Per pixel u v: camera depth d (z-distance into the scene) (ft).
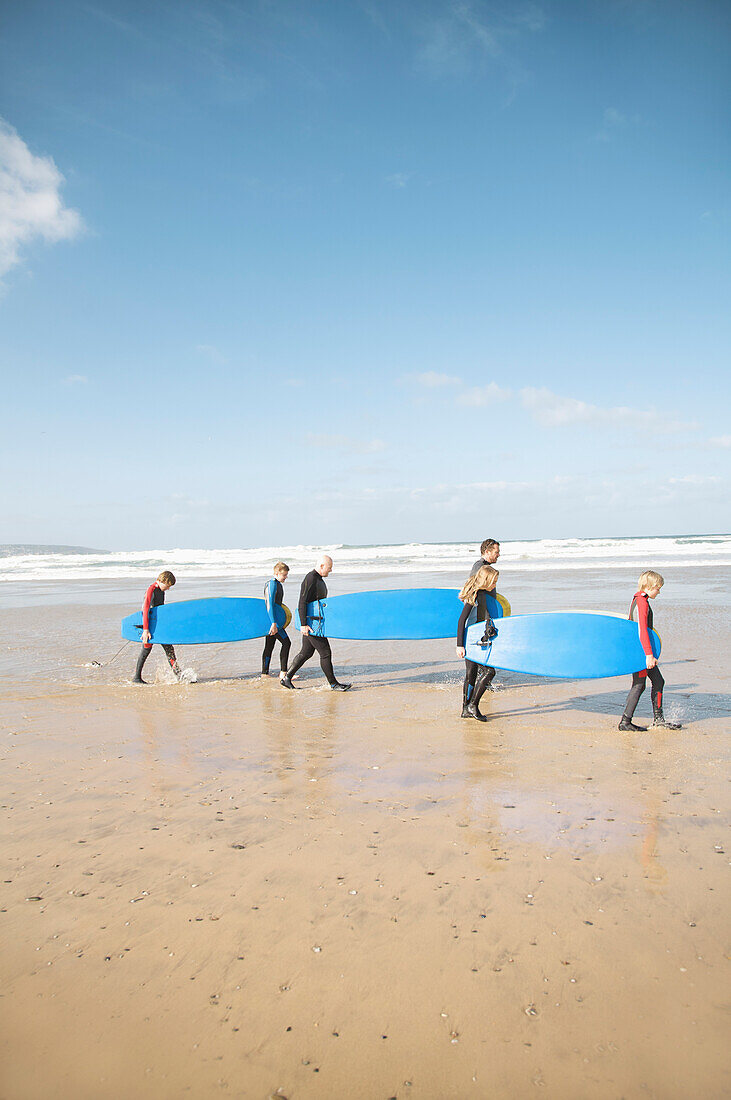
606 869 10.89
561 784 14.82
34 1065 7.05
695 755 16.58
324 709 22.27
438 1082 6.75
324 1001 7.93
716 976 8.19
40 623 45.78
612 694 23.49
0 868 11.35
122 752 17.79
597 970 8.35
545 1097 6.54
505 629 20.11
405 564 94.43
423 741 18.35
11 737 19.33
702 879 10.50
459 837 12.19
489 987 8.09
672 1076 6.75
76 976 8.47
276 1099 6.57
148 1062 7.08
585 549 123.95
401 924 9.45
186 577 84.79
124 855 11.75
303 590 24.88
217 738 18.98
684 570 73.31
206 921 9.62
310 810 13.60
